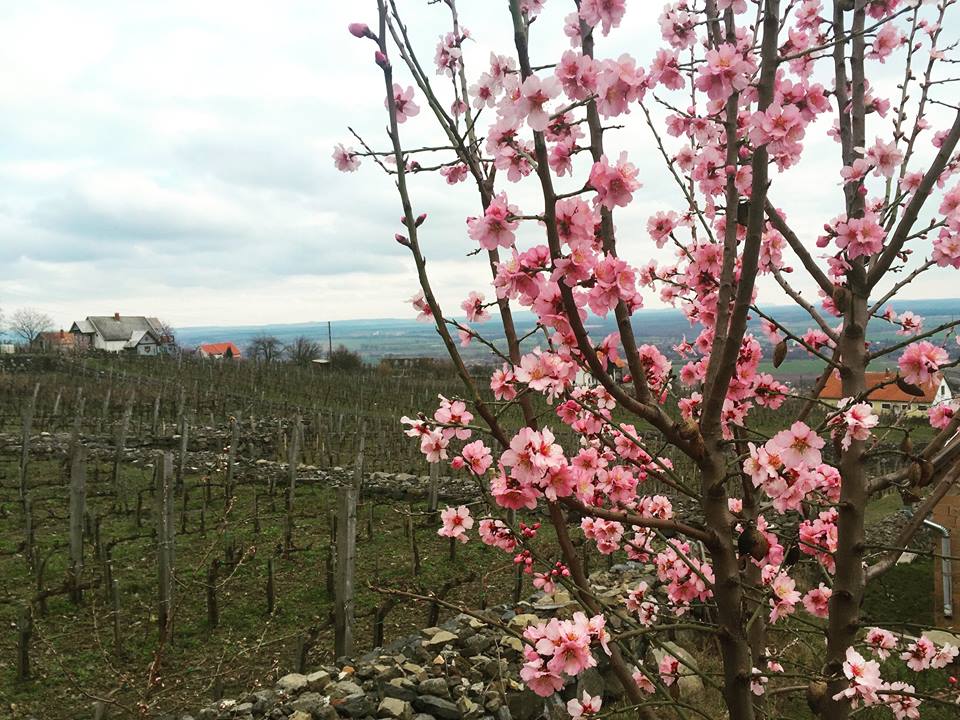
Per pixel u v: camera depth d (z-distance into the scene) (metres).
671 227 3.00
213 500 14.12
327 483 15.64
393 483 15.32
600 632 2.05
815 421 18.48
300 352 73.44
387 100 1.81
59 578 8.96
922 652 3.43
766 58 2.13
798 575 6.87
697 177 3.08
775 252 3.13
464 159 2.20
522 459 2.01
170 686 6.32
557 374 2.12
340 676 5.28
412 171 2.45
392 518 12.92
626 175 1.84
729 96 2.38
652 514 3.35
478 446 2.45
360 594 8.80
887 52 3.06
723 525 2.23
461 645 5.74
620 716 4.53
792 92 2.65
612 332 2.28
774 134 2.00
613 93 1.93
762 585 3.28
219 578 9.22
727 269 2.34
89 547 10.19
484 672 5.47
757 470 2.20
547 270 1.93
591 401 2.59
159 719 5.18
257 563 9.91
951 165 2.90
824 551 3.07
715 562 2.25
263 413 27.94
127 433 19.41
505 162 2.10
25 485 13.34
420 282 1.90
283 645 7.27
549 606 6.60
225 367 41.91
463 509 2.95
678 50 2.83
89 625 7.58
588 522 3.28
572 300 1.89
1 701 5.93
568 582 2.49
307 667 6.70
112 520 11.92
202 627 7.68
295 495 14.75
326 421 26.83
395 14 1.96
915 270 2.75
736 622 2.23
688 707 2.36
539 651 2.01
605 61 1.91
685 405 2.93
